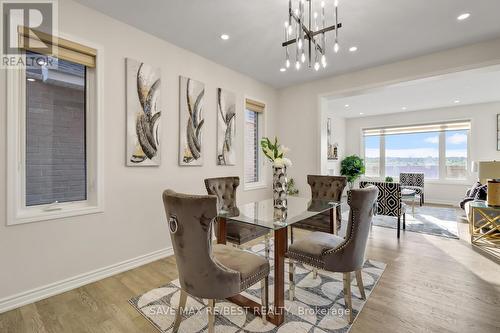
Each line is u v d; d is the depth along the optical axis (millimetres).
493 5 2254
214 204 1360
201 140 3377
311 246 1934
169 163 3012
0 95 1864
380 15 2414
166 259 2893
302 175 4602
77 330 1676
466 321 1739
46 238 2084
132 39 2641
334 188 3195
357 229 1719
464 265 2680
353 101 6074
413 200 5246
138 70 2664
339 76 4133
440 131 6863
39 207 2133
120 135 2549
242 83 4109
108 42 2449
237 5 2285
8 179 1891
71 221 2227
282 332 1642
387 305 1936
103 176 2416
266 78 4305
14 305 1914
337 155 7941
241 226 2545
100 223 2410
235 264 1656
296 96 4676
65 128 2301
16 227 1938
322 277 2422
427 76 3305
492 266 2654
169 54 2998
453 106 6578
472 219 3531
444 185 6750
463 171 6531
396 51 3207
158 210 2896
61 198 2283
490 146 6125
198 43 3033
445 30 2695
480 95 5496
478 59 2969
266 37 2889
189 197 1370
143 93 2707
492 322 1728
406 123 7355
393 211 3684
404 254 3002
